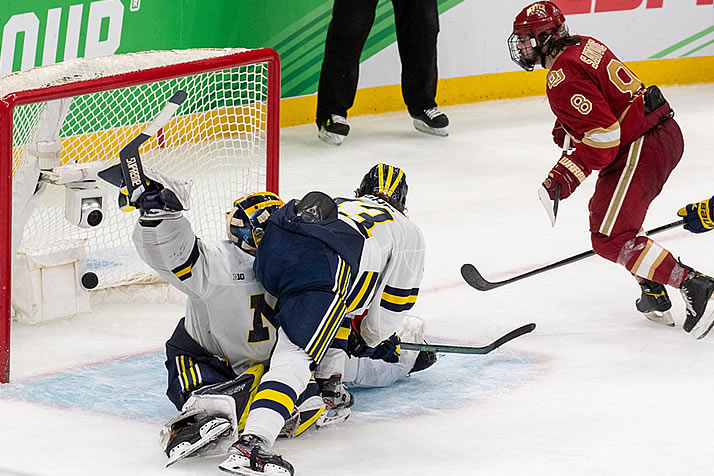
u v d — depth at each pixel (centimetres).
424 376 1289
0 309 1212
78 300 1484
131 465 1000
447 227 2089
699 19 3766
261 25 2934
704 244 1927
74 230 1681
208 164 1986
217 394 1000
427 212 2208
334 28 2792
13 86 1373
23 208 1419
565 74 1378
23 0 2348
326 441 1070
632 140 1407
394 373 1238
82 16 2484
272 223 1016
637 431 1102
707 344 1410
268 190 1678
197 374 1070
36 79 1404
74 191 1418
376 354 1173
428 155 2786
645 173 1411
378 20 3203
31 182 1413
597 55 1382
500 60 3512
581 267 1814
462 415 1151
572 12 3522
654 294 1470
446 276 1761
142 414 1148
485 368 1316
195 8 2753
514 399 1202
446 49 3375
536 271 1539
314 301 964
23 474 975
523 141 2994
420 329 1284
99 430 1095
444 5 3325
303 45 3053
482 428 1111
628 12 3628
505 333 1470
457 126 3158
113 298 1566
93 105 2192
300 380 958
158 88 2355
